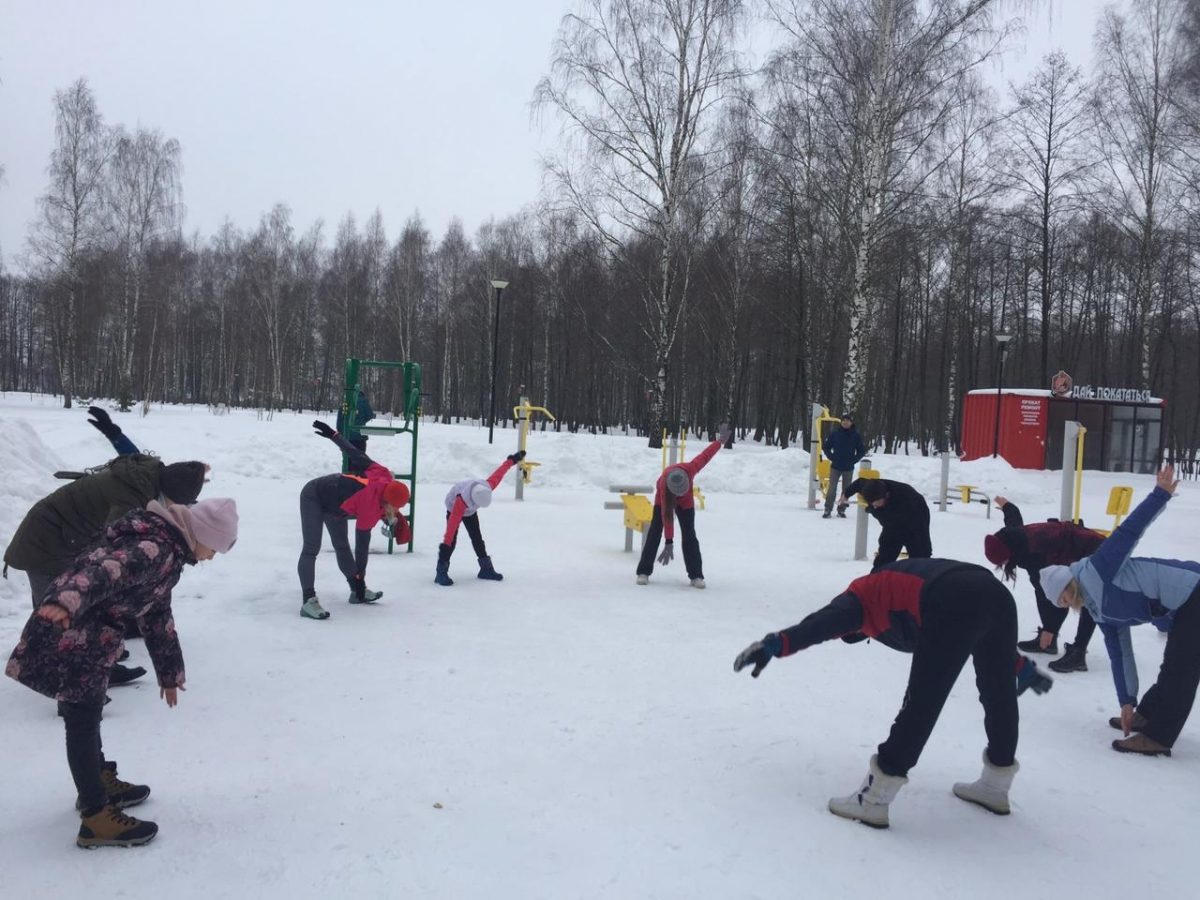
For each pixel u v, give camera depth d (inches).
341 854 131.6
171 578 142.6
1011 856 137.6
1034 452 1035.3
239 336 2610.7
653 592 332.8
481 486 335.9
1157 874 133.5
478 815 145.7
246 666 225.6
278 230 2504.9
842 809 148.9
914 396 2102.6
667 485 339.3
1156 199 1207.6
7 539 296.0
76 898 118.4
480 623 277.6
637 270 1133.1
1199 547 501.0
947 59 863.1
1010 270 1593.3
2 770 159.5
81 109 1636.3
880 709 206.4
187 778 158.2
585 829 141.6
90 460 619.8
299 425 1147.3
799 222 1174.3
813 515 603.8
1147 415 1103.0
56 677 130.2
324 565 363.9
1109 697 226.2
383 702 201.5
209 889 121.4
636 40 1000.2
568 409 2058.3
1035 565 255.6
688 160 1041.5
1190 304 1315.2
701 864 131.1
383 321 2421.3
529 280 2080.5
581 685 217.8
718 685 221.1
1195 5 1018.1
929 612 144.6
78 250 1638.8
